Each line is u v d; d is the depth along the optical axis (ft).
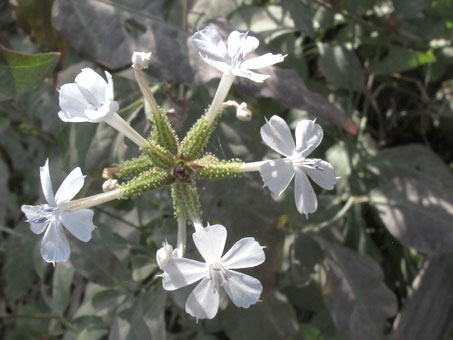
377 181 0.47
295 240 0.41
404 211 0.40
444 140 0.53
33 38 0.39
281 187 0.24
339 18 0.49
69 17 0.35
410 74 0.53
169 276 0.22
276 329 0.37
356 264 0.39
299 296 0.42
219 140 0.36
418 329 0.40
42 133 0.50
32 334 0.50
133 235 0.43
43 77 0.32
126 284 0.37
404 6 0.45
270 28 0.41
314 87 0.48
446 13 0.46
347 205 0.43
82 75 0.25
